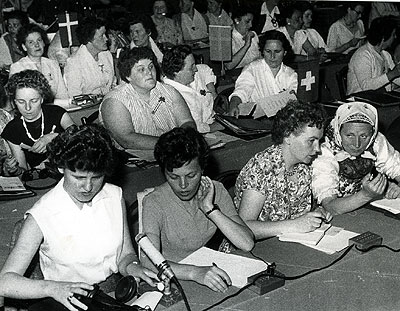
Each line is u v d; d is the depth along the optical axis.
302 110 2.57
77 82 5.25
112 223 2.24
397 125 4.21
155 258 2.01
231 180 3.05
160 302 2.02
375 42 5.42
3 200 2.97
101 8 7.14
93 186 2.07
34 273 2.34
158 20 7.29
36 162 3.58
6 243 2.67
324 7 7.53
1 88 3.84
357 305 2.30
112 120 3.82
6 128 3.61
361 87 5.47
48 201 2.15
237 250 2.45
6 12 6.09
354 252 2.38
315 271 2.22
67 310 1.96
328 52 7.03
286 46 4.64
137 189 3.42
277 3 7.11
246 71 4.64
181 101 4.04
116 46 5.68
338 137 2.88
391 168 3.13
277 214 2.72
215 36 5.29
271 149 2.68
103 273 2.24
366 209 2.81
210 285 2.10
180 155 2.27
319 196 2.88
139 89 3.87
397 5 7.54
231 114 4.27
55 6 6.50
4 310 2.40
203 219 2.51
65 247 2.16
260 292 2.07
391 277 2.31
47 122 3.65
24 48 4.99
